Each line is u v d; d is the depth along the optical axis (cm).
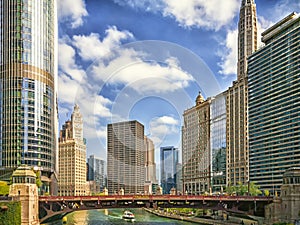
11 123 18825
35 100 19388
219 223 14388
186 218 17088
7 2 19338
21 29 19275
